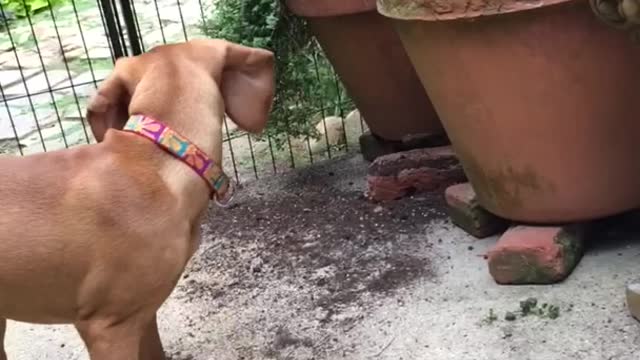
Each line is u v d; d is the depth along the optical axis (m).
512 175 1.09
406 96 1.38
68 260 0.85
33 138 1.91
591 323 1.01
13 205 0.85
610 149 1.05
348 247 1.28
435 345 1.03
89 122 0.93
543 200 1.09
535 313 1.04
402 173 1.36
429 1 1.00
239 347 1.10
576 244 1.12
